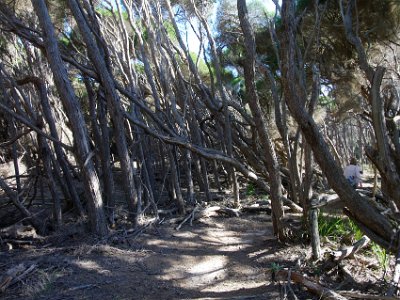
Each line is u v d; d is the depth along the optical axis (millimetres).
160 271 4727
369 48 8086
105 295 3959
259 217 7582
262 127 5227
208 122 11586
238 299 3861
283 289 3887
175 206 8125
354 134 25969
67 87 5359
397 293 3355
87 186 5539
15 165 7113
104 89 5969
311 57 7898
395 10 7789
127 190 6320
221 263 5078
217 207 7762
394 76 9141
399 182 3367
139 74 11148
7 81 6625
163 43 9227
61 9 7859
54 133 6836
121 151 6199
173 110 8016
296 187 6738
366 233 3498
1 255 4930
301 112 3402
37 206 8305
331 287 3930
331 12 7957
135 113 7535
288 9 3648
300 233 5398
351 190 3393
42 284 4074
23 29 5828
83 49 9352
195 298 4023
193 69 9141
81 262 4723
